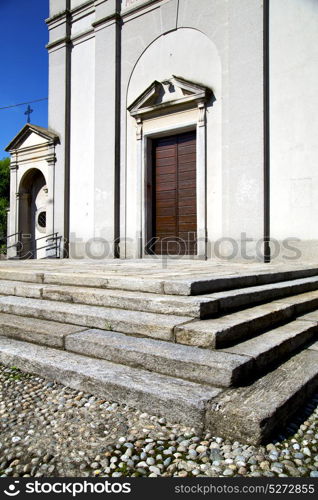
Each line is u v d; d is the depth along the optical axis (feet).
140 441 5.87
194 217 29.55
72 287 12.48
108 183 32.60
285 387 6.91
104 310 10.21
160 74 30.30
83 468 5.26
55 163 36.99
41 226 41.88
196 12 28.43
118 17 32.68
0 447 5.78
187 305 8.93
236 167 25.88
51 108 37.40
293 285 14.16
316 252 23.00
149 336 8.58
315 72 23.39
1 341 10.13
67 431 6.20
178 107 29.17
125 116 32.40
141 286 10.87
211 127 27.48
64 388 7.80
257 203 24.93
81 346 8.77
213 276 12.15
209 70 27.71
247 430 5.74
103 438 5.98
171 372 7.34
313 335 10.41
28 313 11.35
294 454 5.57
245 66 25.67
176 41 29.48
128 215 32.01
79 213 35.35
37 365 8.47
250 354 7.43
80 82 35.91
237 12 26.11
